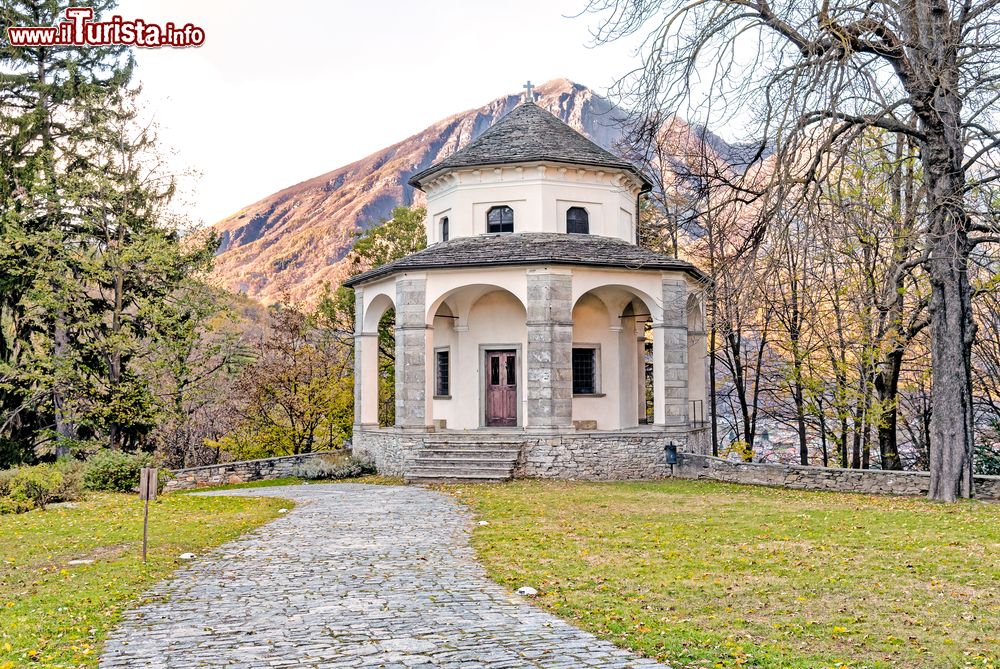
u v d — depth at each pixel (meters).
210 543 14.46
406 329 26.23
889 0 14.66
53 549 14.03
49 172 32.78
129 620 9.14
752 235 14.34
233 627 8.76
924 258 19.31
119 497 22.80
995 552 12.48
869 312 26.91
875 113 15.27
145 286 33.78
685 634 8.31
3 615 9.35
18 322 34.84
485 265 25.23
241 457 39.94
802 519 16.41
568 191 27.77
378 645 7.98
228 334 34.81
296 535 15.20
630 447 25.47
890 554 12.60
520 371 27.98
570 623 8.85
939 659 7.46
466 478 24.16
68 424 34.31
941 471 19.20
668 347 26.23
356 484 25.64
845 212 14.13
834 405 29.48
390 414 45.38
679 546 13.56
